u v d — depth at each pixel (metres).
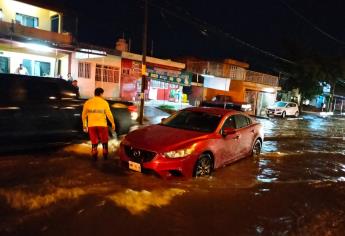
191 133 6.87
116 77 20.89
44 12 19.44
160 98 24.39
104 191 5.53
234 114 8.18
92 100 7.43
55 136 7.76
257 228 4.72
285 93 40.91
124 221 4.54
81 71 19.22
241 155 8.39
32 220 4.34
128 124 9.56
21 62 18.25
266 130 17.70
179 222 4.67
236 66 29.77
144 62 14.49
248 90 31.41
